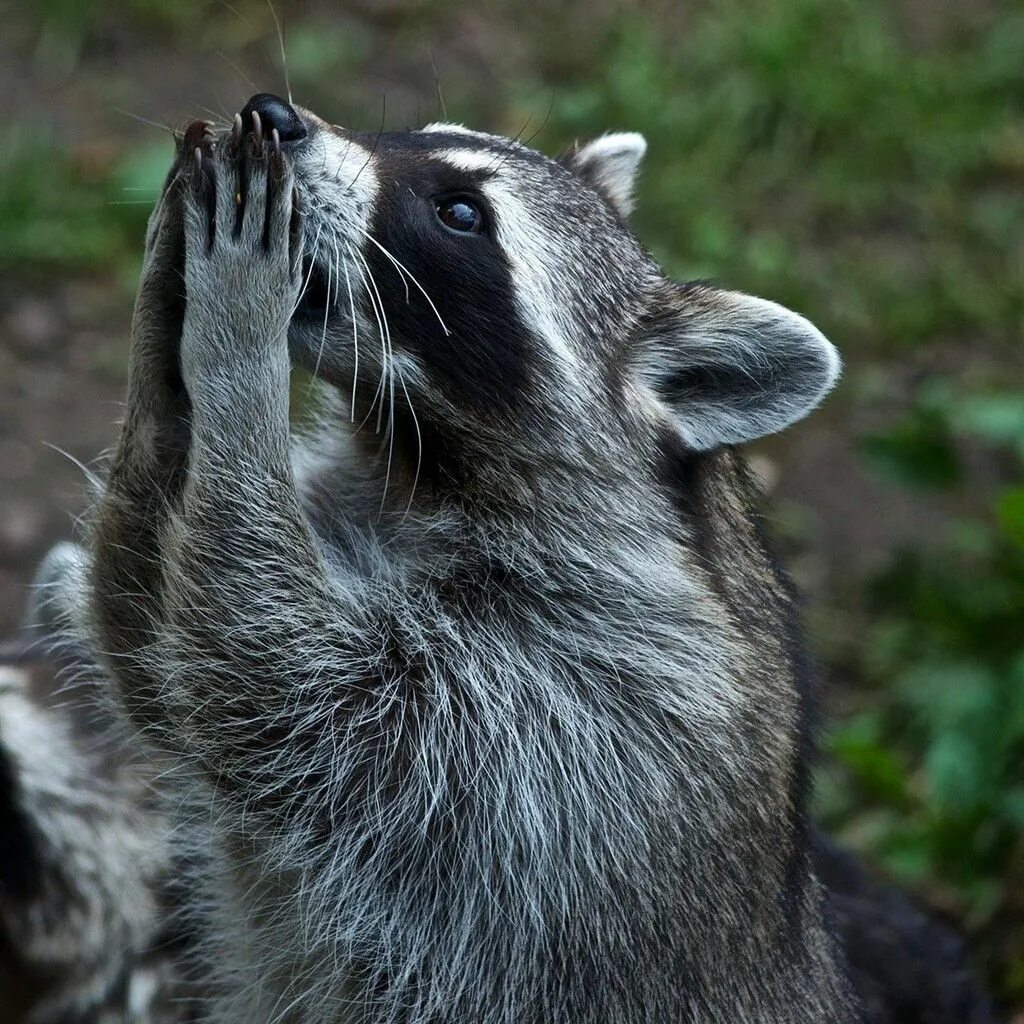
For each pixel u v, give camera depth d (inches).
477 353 263.6
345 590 253.0
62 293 531.8
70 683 296.0
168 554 245.6
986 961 377.7
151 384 249.3
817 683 295.1
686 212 573.0
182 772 260.7
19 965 327.3
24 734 316.5
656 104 599.8
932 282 564.4
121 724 267.9
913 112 610.9
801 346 277.3
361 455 286.2
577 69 628.1
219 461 240.8
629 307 279.6
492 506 267.7
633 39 625.3
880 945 338.0
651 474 270.7
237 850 264.8
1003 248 581.9
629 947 257.6
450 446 267.1
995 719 398.3
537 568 265.7
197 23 627.2
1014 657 421.4
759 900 264.8
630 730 261.3
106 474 270.4
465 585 266.8
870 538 485.4
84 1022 326.3
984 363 544.4
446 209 266.7
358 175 262.1
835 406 526.0
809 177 595.8
